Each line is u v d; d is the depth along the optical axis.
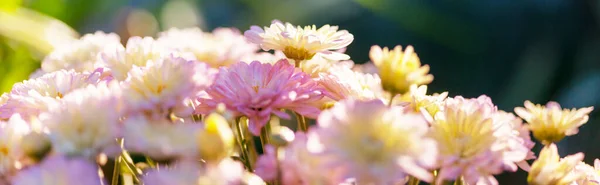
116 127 0.45
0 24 1.11
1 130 0.45
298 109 0.51
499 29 2.96
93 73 0.54
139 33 2.19
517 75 2.91
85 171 0.42
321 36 0.57
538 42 2.92
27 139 0.45
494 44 2.96
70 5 1.66
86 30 2.26
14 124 0.46
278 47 0.57
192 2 3.03
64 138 0.44
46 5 1.59
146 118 0.46
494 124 0.47
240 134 0.54
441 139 0.46
